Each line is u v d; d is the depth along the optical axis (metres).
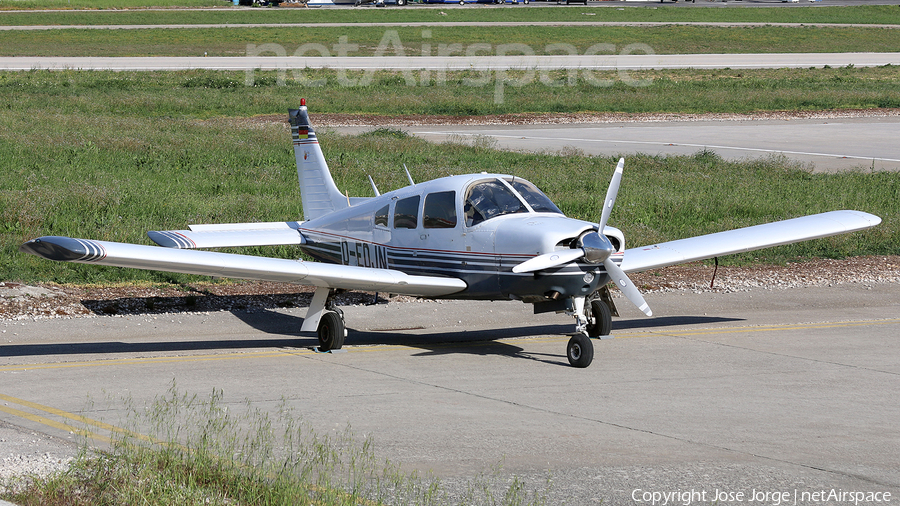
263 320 28.42
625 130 94.75
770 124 101.50
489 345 25.27
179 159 57.97
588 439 15.76
